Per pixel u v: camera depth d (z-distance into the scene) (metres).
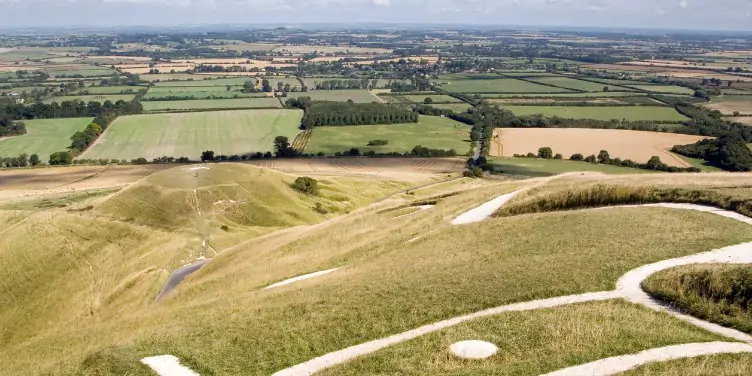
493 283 29.72
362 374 21.95
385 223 56.91
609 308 25.27
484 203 56.22
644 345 21.70
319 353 24.83
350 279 35.97
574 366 20.44
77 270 61.84
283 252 54.56
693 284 26.92
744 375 18.94
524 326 24.17
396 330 25.89
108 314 52.59
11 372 32.94
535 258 33.31
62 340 41.06
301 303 31.38
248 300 36.44
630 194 46.94
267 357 24.97
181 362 25.48
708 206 42.47
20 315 53.41
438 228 48.12
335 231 58.19
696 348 21.38
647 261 30.56
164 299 50.59
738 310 24.62
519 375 20.00
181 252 69.06
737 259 29.97
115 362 26.09
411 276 33.53
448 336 24.03
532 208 49.75
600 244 34.34
